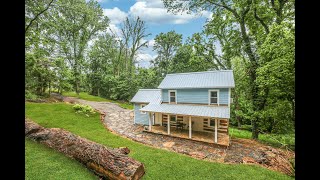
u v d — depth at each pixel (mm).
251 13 12516
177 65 29641
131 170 4770
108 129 12578
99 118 15625
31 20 10578
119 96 29375
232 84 11148
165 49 34031
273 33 9172
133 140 10359
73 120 13703
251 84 12844
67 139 6723
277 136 10945
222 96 11539
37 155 6125
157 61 34250
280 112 10641
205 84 12047
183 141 10508
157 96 15008
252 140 11758
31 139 7656
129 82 28328
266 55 10117
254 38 13109
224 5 13102
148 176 5633
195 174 5980
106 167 4902
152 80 29375
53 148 6793
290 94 9664
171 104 13141
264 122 12523
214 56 17266
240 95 15453
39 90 19156
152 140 10602
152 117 14445
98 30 30578
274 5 11453
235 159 7879
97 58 31109
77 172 5191
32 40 11102
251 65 12750
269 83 9750
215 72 12891
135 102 15109
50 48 17266
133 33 31734
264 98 12195
